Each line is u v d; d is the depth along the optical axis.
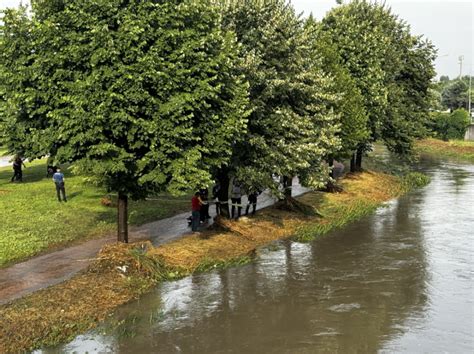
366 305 15.55
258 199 30.39
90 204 26.08
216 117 17.89
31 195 27.67
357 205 29.98
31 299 14.44
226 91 18.47
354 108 29.39
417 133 39.62
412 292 16.61
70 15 15.45
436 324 14.21
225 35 19.70
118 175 17.23
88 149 16.03
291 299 15.99
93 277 16.20
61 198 27.03
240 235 22.58
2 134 16.88
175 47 16.59
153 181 16.61
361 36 34.81
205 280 17.62
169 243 20.45
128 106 15.62
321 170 24.83
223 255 20.11
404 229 25.02
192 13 16.95
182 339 13.24
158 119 16.08
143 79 15.48
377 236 23.77
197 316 14.68
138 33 15.56
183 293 16.39
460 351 12.65
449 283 17.44
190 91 16.73
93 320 14.10
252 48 21.75
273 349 12.73
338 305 15.55
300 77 23.03
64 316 13.91
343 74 29.80
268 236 23.36
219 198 23.77
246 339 13.28
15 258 17.86
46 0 15.87
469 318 14.61
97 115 15.16
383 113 35.41
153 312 14.86
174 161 16.70
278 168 21.78
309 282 17.53
